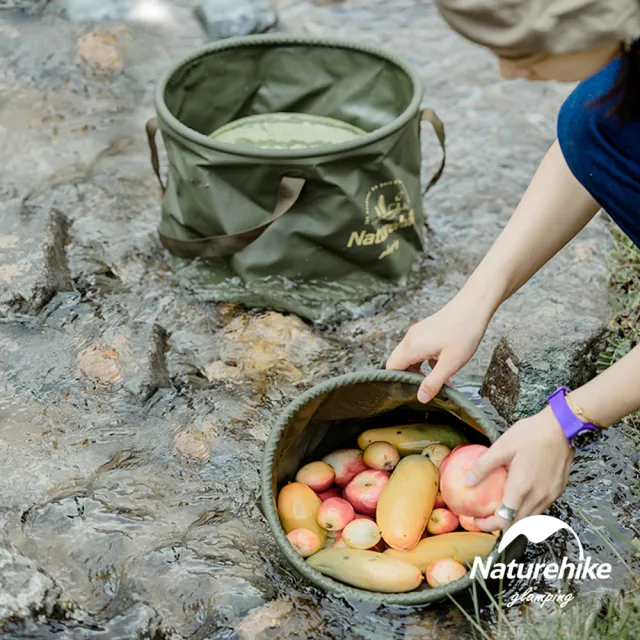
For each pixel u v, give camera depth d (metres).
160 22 3.31
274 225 2.14
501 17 1.02
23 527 1.73
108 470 1.87
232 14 3.26
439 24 3.36
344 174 2.06
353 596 1.52
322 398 1.69
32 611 1.52
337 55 2.39
